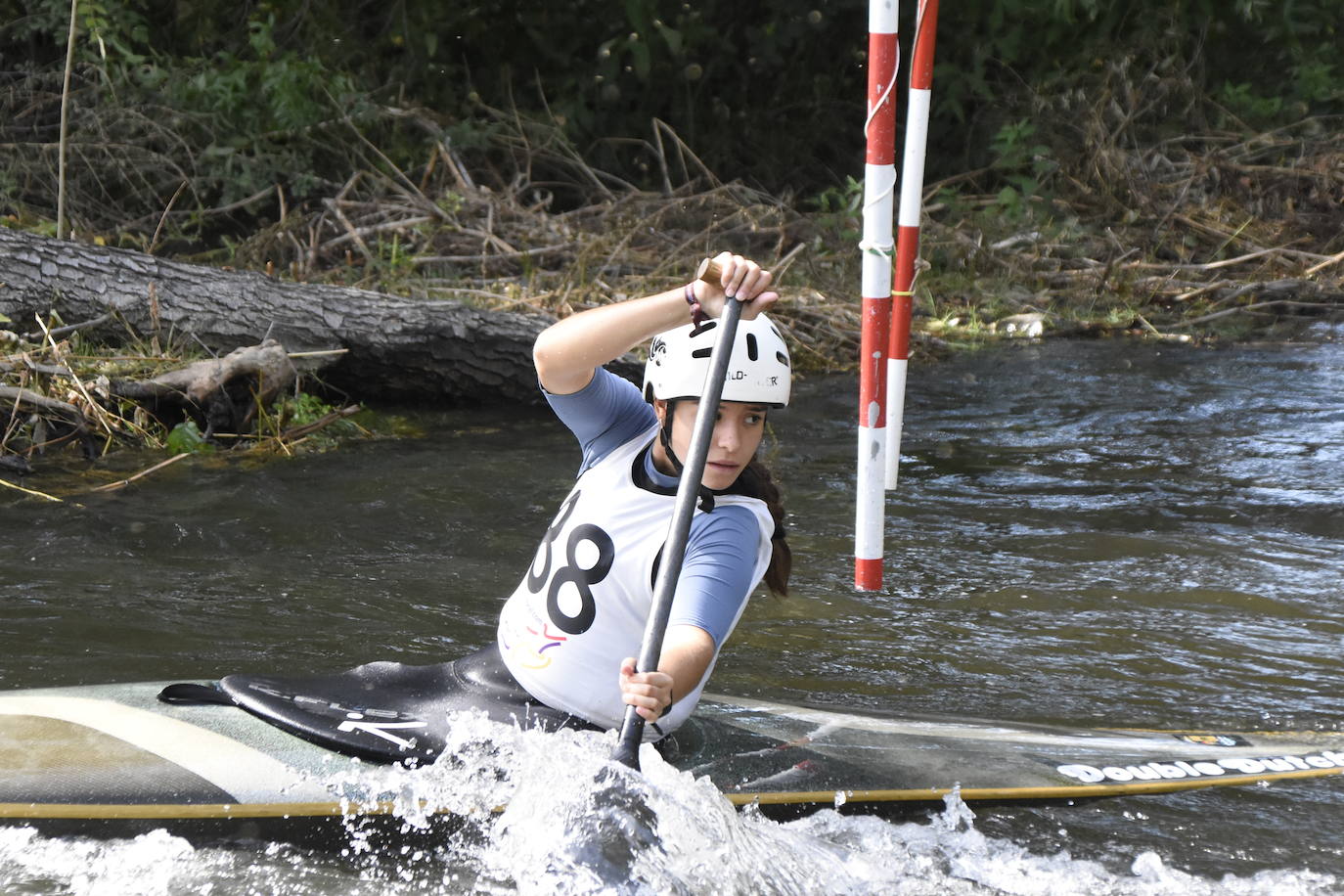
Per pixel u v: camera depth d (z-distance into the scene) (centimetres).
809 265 3853
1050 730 1262
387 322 2709
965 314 3878
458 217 3919
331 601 1600
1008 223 4453
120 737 1009
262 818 938
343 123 4194
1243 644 1545
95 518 1886
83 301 2534
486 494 2112
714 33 5019
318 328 2662
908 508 2094
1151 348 3525
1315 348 3481
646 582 945
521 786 943
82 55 3975
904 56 5244
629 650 967
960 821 1061
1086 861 1017
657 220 4062
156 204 3975
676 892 880
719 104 5250
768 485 967
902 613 1628
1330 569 1798
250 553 1775
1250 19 5225
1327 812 1120
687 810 937
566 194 4700
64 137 3066
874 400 1304
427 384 2783
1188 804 1124
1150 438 2534
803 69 5375
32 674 1332
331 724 1003
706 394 869
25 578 1622
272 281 2717
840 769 1106
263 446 2362
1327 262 4181
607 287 3372
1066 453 2439
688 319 915
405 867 915
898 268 1353
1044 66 5159
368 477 2188
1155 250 4350
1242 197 4641
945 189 4912
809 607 1639
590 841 888
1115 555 1858
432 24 4794
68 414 2252
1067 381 3086
